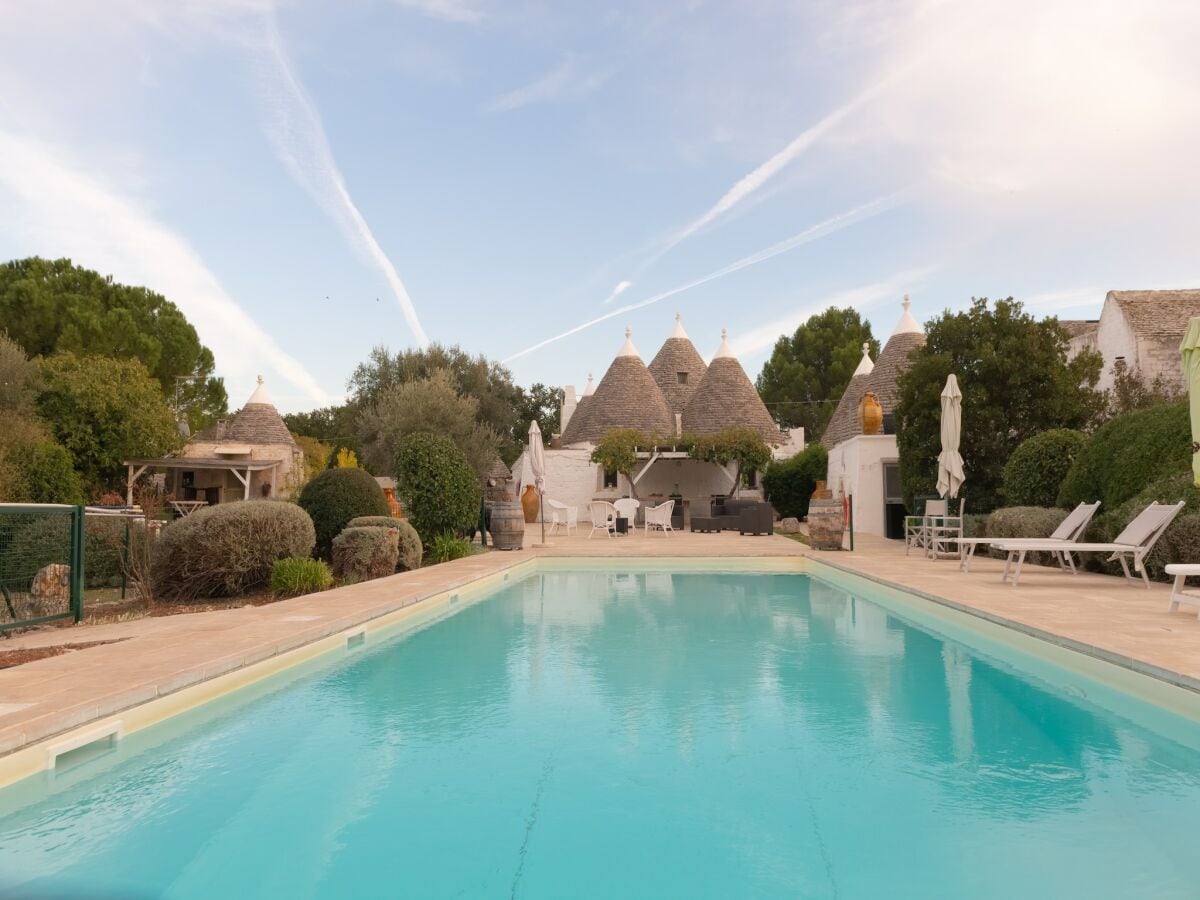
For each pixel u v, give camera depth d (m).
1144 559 8.85
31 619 6.65
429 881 2.36
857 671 5.29
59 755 3.48
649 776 3.28
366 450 29.28
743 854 2.53
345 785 3.21
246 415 33.06
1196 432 7.13
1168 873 2.37
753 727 3.98
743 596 9.55
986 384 16.75
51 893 2.29
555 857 2.52
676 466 30.27
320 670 5.40
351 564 10.38
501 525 15.12
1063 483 12.34
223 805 3.01
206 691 4.52
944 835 2.67
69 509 7.20
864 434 21.55
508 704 4.47
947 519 12.84
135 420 23.58
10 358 21.23
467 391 36.22
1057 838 2.64
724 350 31.22
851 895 2.24
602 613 8.12
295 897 2.25
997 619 6.18
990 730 3.92
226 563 9.04
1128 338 20.70
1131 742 3.72
